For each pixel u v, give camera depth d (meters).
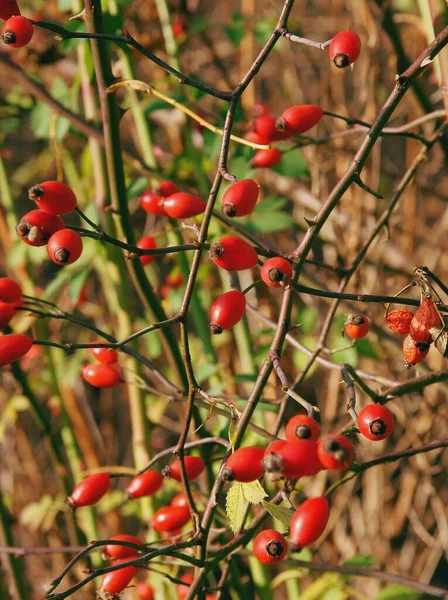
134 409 0.76
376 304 0.98
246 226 0.78
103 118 0.63
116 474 0.61
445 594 0.66
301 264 0.54
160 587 0.73
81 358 0.94
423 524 1.13
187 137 0.83
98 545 0.55
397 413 1.03
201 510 0.71
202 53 1.18
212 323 0.54
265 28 0.90
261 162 0.69
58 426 1.21
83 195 0.95
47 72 1.12
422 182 1.12
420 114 0.85
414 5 0.97
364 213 1.01
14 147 1.33
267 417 0.87
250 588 0.75
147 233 1.05
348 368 0.57
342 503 1.06
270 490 0.71
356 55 0.55
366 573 0.68
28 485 1.09
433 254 1.08
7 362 0.55
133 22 0.90
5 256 1.00
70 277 0.79
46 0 0.93
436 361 1.00
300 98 1.15
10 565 0.79
